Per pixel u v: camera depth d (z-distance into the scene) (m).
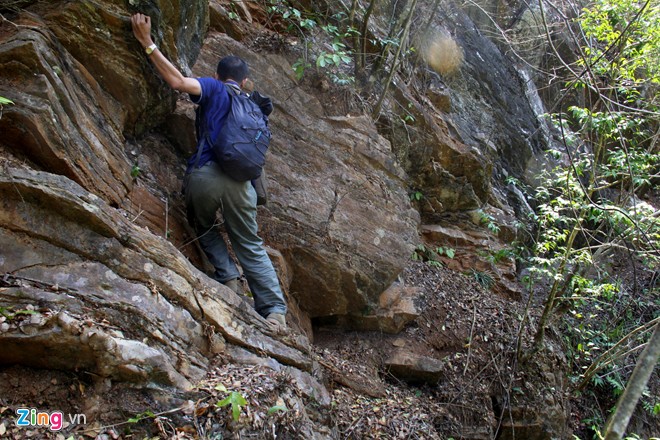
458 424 4.70
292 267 4.53
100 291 2.54
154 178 3.72
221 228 4.05
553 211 5.53
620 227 5.93
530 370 5.27
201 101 3.39
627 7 5.48
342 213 4.75
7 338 2.20
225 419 2.52
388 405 4.30
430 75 7.61
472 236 6.82
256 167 3.34
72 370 2.36
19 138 2.71
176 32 3.87
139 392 2.43
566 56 10.05
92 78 3.29
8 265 2.38
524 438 5.05
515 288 6.58
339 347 4.83
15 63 2.76
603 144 6.02
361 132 5.11
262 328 3.29
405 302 5.21
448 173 6.76
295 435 2.84
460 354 5.18
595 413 6.07
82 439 2.23
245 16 5.21
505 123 8.62
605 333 6.79
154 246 2.83
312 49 5.32
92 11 3.20
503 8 9.98
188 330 2.83
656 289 7.42
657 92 6.12
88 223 2.60
